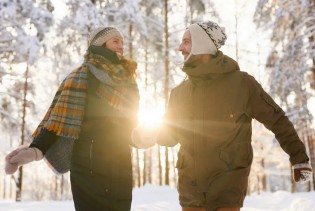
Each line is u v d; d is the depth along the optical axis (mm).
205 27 2572
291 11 17953
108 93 2342
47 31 18484
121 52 2512
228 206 2365
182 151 2555
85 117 2309
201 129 2469
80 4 18641
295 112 19266
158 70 22625
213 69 2432
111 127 2330
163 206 8289
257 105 2467
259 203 10047
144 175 29141
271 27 19641
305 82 18344
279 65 18547
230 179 2371
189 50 2617
